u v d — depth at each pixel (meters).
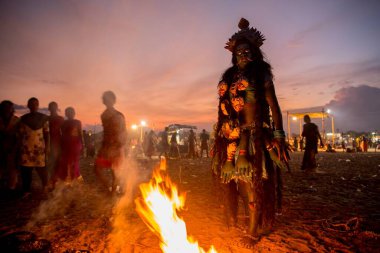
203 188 5.94
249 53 2.78
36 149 5.34
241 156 2.67
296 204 4.33
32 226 3.33
